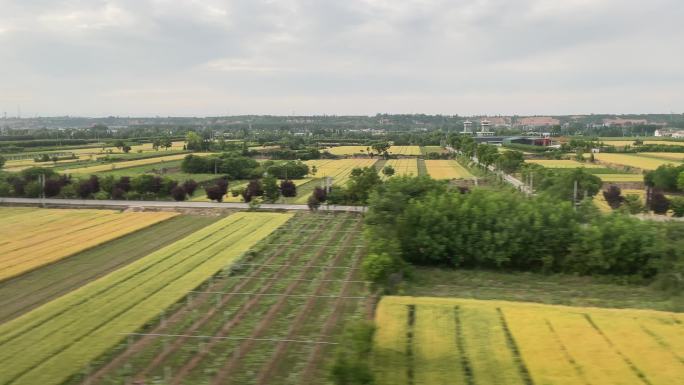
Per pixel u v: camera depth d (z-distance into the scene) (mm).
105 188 85562
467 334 31078
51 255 49344
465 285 43125
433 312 34469
